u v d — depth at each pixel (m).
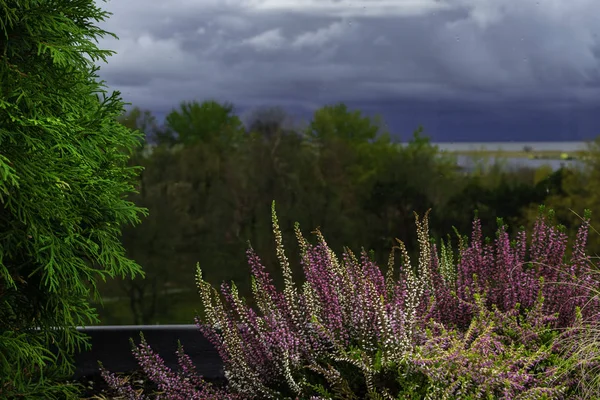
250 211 6.73
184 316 6.66
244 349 2.25
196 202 6.68
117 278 6.66
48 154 2.14
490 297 2.57
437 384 1.94
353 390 2.12
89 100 2.51
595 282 2.52
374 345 2.17
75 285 2.37
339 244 6.80
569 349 2.27
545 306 2.50
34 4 2.25
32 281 2.44
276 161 6.75
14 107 2.05
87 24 2.48
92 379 2.98
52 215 2.13
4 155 2.05
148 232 6.65
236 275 6.68
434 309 2.45
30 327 2.46
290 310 2.28
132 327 3.12
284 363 2.08
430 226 6.79
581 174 6.64
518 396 1.93
